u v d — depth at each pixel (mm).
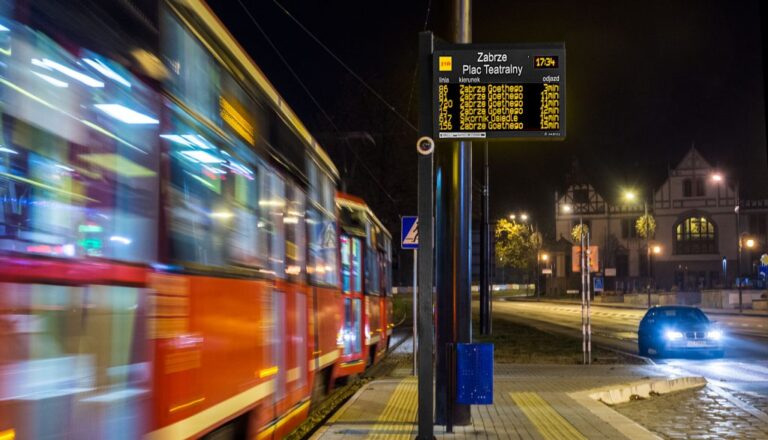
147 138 4980
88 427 4102
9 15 3668
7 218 3576
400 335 39500
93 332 4180
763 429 12133
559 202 108562
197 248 5777
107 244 4383
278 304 8586
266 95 8297
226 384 6422
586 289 22391
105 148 4434
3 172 3566
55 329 3855
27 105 3766
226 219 6586
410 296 79750
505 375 18625
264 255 7953
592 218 105938
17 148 3678
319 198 12141
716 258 96875
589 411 12242
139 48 4922
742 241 95500
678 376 18172
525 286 149625
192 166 5770
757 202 96188
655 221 99875
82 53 4246
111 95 4535
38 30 3871
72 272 4008
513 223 117875
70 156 4086
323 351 12125
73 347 3994
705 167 98188
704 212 97625
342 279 15828
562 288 109062
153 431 4832
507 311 72125
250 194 7477
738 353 27469
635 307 77625
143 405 4707
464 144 10773
